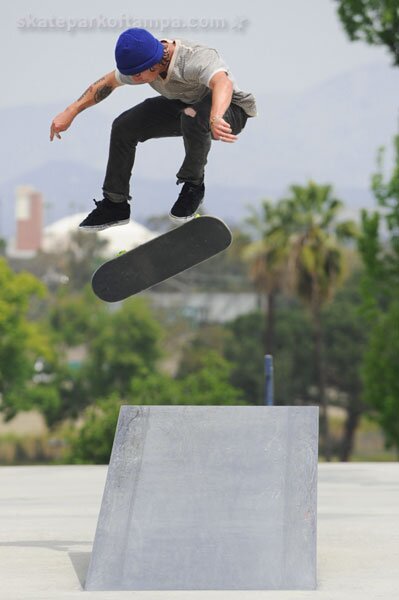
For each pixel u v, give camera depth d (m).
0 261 102.00
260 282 79.25
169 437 10.11
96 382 116.31
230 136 9.62
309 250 73.81
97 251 140.62
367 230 47.38
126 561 9.38
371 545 11.96
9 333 101.81
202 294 144.12
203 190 10.93
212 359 74.38
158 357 119.38
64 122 10.71
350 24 38.81
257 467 9.84
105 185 10.96
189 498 9.72
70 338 121.88
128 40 10.01
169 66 10.04
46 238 150.00
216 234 10.26
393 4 37.47
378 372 51.47
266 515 9.59
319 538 12.56
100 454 58.03
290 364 109.44
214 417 10.19
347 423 114.56
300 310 113.88
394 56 38.78
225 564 9.32
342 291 111.94
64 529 13.69
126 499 9.75
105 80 10.59
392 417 51.34
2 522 14.54
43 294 103.88
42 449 125.12
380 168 46.94
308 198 74.75
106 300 10.68
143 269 10.51
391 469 25.70
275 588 9.16
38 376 118.38
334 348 109.06
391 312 50.84
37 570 10.33
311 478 9.72
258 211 79.19
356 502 17.08
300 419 10.08
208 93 10.18
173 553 9.41
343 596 8.78
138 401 65.62
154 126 10.65
